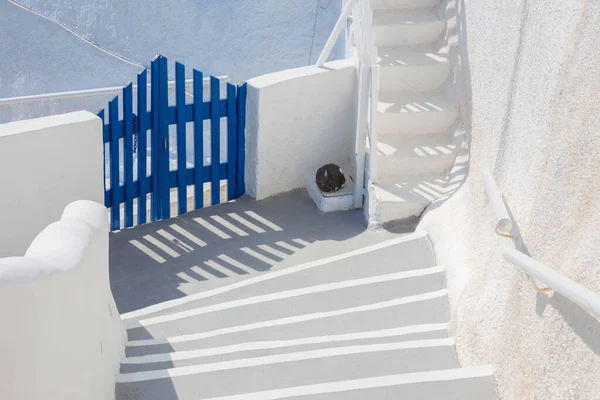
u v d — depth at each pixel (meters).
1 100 9.32
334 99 9.19
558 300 4.38
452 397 4.97
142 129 8.66
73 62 14.47
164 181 8.95
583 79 4.65
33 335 3.77
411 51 9.10
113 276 7.92
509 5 6.71
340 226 8.55
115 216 8.77
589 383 3.91
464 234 7.07
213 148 9.13
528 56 5.93
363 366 5.53
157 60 8.56
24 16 14.49
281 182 9.28
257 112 8.86
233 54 13.55
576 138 4.57
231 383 5.42
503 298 5.20
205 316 6.81
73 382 4.33
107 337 5.39
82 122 7.86
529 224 5.00
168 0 13.73
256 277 7.54
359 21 8.63
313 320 6.48
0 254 7.61
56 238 4.63
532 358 4.57
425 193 8.25
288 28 13.20
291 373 5.50
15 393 3.62
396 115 8.57
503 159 6.20
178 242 8.52
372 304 6.69
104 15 14.18
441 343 5.73
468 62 8.16
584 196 4.34
